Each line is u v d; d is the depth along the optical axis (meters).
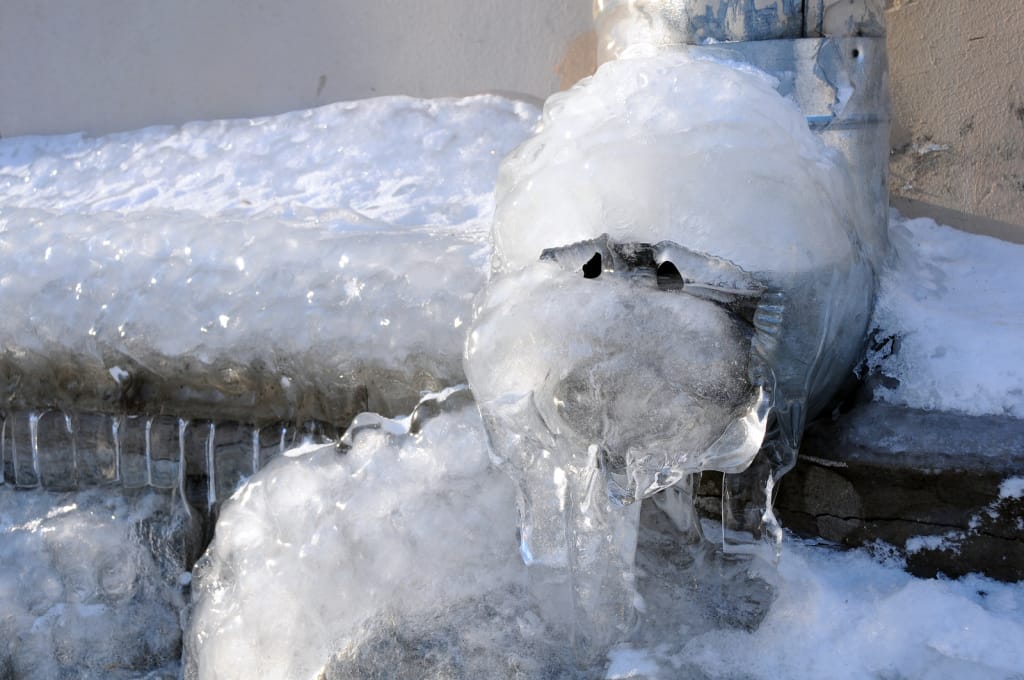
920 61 2.66
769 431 1.83
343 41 3.53
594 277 1.66
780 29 2.25
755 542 1.86
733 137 1.70
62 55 3.93
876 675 1.67
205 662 2.15
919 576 1.87
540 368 1.60
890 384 2.05
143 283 2.49
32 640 2.62
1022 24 2.49
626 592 1.82
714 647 1.77
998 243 2.58
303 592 2.04
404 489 2.05
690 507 1.93
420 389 2.22
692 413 1.57
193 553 2.56
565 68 3.29
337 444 2.18
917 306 2.16
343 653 1.94
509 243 1.79
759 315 1.68
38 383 2.71
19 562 2.67
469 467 2.04
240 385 2.46
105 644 2.60
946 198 2.68
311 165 3.32
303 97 3.63
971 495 1.82
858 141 2.27
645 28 2.37
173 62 3.79
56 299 2.58
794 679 1.69
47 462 2.73
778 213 1.68
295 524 2.11
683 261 1.61
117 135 3.84
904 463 1.88
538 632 1.85
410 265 2.22
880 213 2.33
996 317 2.16
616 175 1.67
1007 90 2.54
